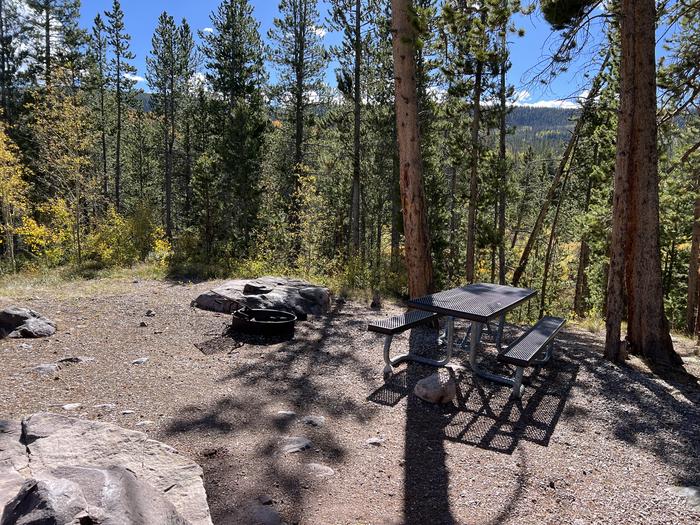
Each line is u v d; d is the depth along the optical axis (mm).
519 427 4301
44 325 6195
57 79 17906
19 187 17109
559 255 31453
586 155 20688
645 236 6734
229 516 2711
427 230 7750
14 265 16203
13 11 24766
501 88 13898
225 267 14055
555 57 7277
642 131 6613
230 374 5129
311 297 8547
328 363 5664
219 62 25875
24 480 2480
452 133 16078
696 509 3137
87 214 18469
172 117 32219
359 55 17234
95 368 5027
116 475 2158
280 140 30297
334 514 2820
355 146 18016
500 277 17297
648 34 6398
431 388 4715
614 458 3844
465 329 7602
